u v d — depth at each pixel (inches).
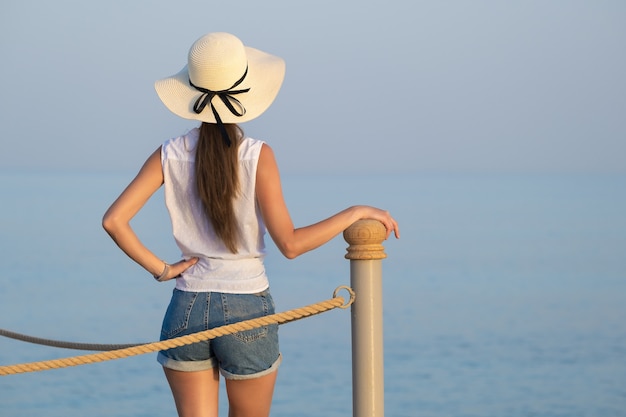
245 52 148.6
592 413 725.9
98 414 689.0
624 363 924.0
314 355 946.1
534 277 1644.9
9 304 1302.9
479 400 772.6
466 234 2551.7
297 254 137.8
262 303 139.3
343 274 1673.2
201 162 135.8
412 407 751.7
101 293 1419.8
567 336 1080.8
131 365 872.3
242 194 136.2
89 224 2950.3
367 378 136.3
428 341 1056.2
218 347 137.8
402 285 1562.5
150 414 691.4
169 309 141.4
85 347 150.8
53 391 764.0
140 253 137.1
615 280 1594.5
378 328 136.9
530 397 783.7
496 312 1264.8
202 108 137.8
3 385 783.1
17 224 2928.2
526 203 4495.6
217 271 138.4
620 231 2659.9
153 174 139.6
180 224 140.3
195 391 141.3
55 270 1705.2
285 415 706.8
